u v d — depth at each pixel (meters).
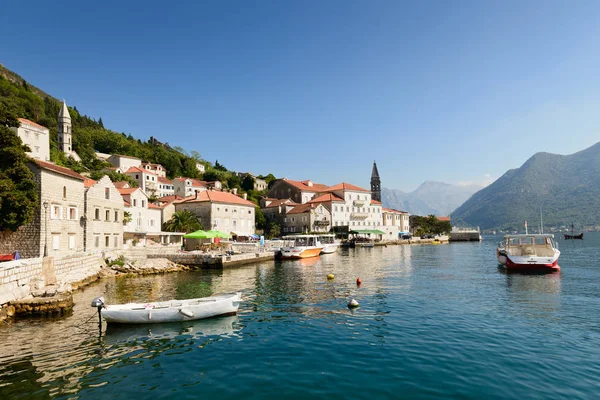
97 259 36.25
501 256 44.12
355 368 12.23
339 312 20.16
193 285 30.69
